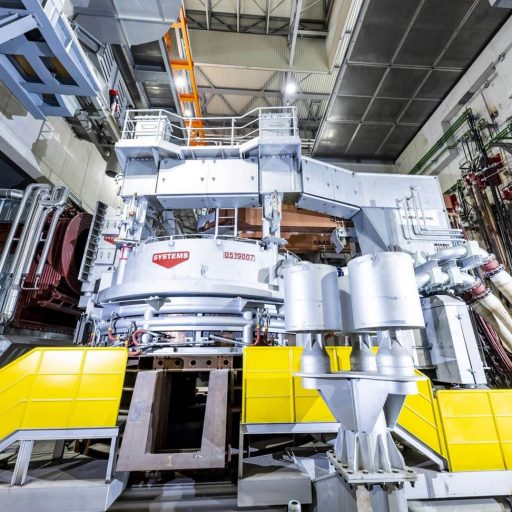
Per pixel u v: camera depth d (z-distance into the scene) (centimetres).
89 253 754
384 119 1397
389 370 232
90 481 357
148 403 388
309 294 257
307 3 1481
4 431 359
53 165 1030
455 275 615
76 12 803
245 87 1641
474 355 586
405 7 960
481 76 1101
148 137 673
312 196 688
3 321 706
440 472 399
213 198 685
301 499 368
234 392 517
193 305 563
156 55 1134
